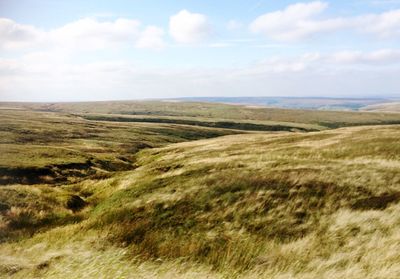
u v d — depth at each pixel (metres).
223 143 69.81
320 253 14.40
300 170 26.72
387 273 10.75
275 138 64.31
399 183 21.81
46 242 19.38
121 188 32.62
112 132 116.44
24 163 45.53
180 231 19.17
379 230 15.77
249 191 23.16
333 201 20.34
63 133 98.94
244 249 15.73
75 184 40.72
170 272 12.96
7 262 15.39
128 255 15.79
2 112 175.62
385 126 61.72
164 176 32.31
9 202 28.02
